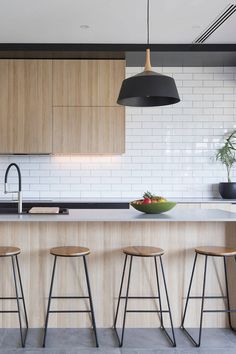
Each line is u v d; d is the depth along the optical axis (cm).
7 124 430
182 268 294
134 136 475
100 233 292
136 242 293
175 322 293
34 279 288
